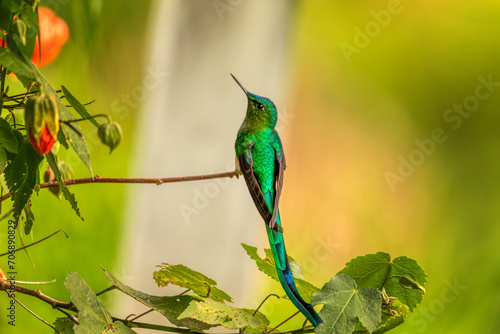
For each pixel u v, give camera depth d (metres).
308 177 17.77
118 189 12.27
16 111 4.50
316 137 18.31
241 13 8.55
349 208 17.50
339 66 19.19
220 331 10.23
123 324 3.21
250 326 3.30
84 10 6.86
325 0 19.22
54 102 2.93
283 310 12.41
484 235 17.44
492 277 15.45
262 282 12.50
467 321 13.94
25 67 2.95
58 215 11.39
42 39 4.71
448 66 20.28
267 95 8.89
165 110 8.90
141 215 9.63
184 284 3.83
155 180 3.96
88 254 11.20
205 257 9.73
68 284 3.10
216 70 8.72
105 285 10.97
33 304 10.24
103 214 11.73
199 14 8.57
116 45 13.99
